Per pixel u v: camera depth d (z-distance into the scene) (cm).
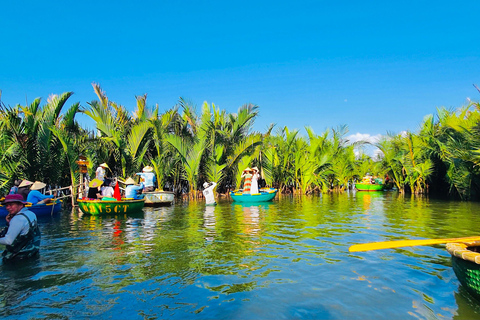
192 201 1900
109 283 473
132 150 1788
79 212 1338
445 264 545
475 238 467
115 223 1027
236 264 560
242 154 2098
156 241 746
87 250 663
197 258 598
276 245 696
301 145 2552
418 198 1948
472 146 1516
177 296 426
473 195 1833
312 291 438
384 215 1171
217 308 390
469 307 384
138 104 1995
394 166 2553
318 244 703
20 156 1375
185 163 1962
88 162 1636
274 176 2505
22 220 589
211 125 2042
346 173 2959
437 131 2038
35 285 466
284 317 366
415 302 400
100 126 1723
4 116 1322
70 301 412
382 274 500
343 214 1216
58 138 1480
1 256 620
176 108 2120
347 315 369
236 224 988
